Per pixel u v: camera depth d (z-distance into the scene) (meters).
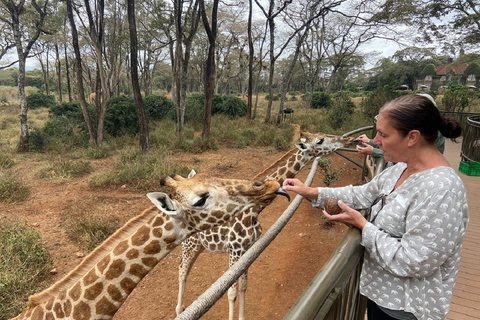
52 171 8.76
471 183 6.62
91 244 5.19
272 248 5.43
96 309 1.76
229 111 21.70
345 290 1.66
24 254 4.47
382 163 3.13
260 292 4.29
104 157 11.16
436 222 1.30
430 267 1.33
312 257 5.15
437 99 25.23
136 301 4.05
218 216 1.87
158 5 14.50
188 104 19.53
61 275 4.48
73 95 38.91
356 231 1.68
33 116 22.20
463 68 54.91
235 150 12.64
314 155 3.82
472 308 2.99
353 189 1.95
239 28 29.44
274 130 15.40
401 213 1.46
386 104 1.53
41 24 11.97
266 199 1.96
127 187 7.95
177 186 1.83
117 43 14.62
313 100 30.42
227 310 3.95
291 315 1.13
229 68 37.16
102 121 12.32
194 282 4.48
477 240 4.25
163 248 1.83
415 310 1.48
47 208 6.68
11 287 3.87
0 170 8.47
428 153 1.47
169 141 13.40
